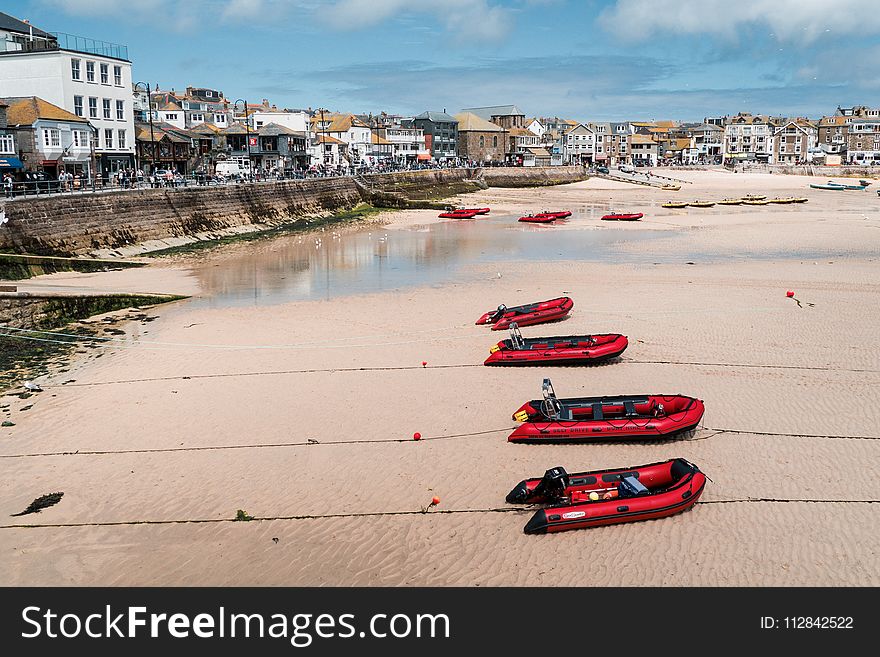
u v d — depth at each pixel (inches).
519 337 1041.5
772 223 2704.2
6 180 1792.6
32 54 2237.9
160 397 898.7
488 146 6043.3
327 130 5118.1
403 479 698.8
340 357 1053.2
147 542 598.9
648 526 619.2
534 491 649.0
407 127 5836.6
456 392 917.8
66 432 797.2
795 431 793.6
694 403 804.0
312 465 725.3
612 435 767.1
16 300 1250.6
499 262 1827.0
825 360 1016.9
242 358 1048.2
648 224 2679.6
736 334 1142.3
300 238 2281.0
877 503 648.4
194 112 4761.3
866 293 1423.5
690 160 7249.0
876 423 808.9
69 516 634.2
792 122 7751.0
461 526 621.6
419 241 2217.0
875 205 3555.6
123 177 2202.3
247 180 2719.0
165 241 2049.7
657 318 1243.2
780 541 595.5
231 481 693.9
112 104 2434.8
